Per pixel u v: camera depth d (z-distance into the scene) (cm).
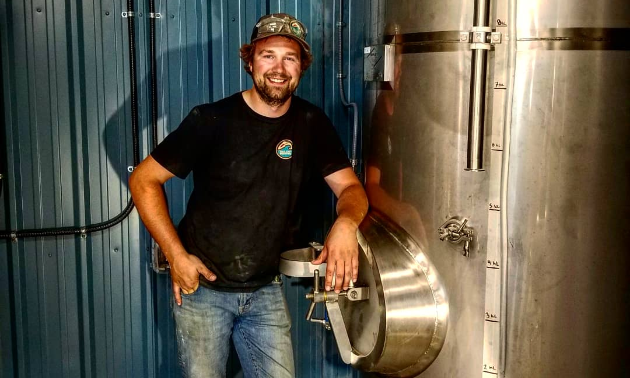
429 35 220
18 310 266
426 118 225
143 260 277
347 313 255
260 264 238
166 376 286
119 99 268
